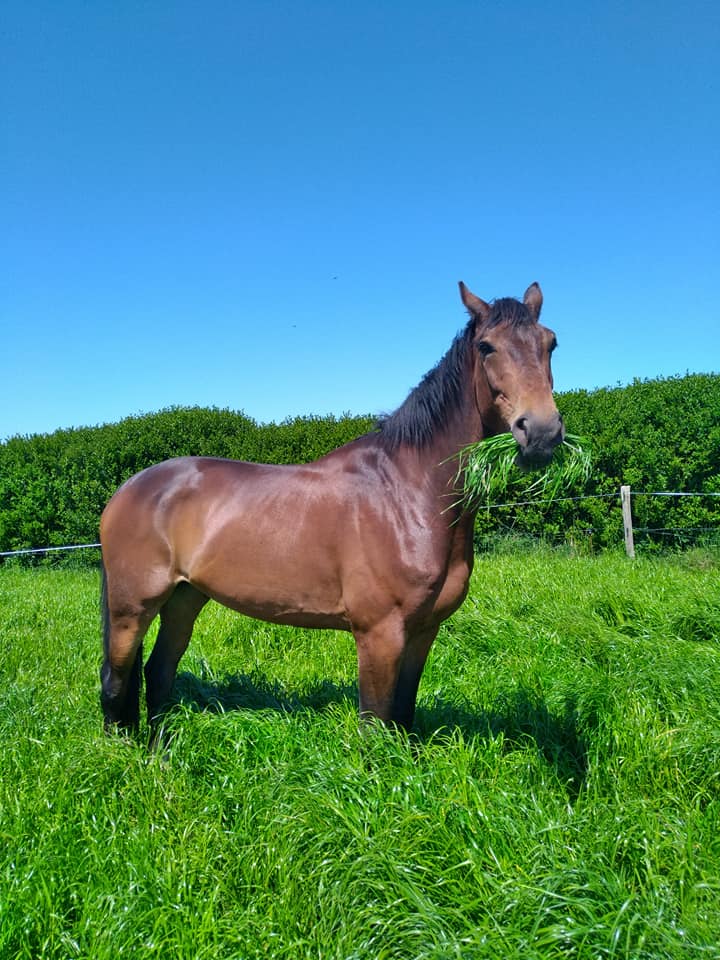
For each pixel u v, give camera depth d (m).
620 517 10.66
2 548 12.79
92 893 2.33
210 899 2.28
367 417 12.24
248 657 5.25
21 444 13.38
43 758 3.21
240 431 13.06
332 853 2.46
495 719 3.80
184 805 2.91
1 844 2.59
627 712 3.55
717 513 10.45
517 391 2.83
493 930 2.10
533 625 5.54
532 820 2.65
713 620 5.36
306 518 3.33
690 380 11.23
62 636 5.89
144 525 3.65
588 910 2.13
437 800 2.66
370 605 3.17
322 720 3.53
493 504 10.66
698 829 2.69
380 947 2.13
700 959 1.99
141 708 4.32
